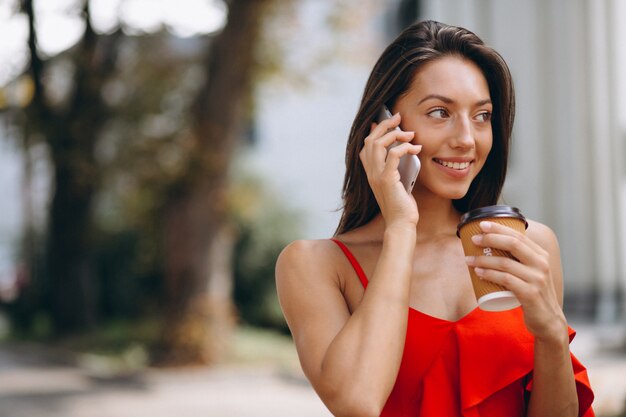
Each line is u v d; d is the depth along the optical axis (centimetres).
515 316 197
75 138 1466
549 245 215
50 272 1856
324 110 2161
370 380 175
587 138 1345
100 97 1462
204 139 1260
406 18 1884
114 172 1395
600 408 659
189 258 1279
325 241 208
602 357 991
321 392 181
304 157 2181
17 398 1077
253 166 1791
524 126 1416
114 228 1919
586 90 1344
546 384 184
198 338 1269
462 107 196
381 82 203
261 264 1700
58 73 1529
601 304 1316
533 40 1400
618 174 1317
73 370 1383
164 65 1403
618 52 1310
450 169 197
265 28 1278
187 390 1128
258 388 1126
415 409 195
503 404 195
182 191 1275
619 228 1314
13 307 2147
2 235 2569
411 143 199
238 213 1355
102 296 1969
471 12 1514
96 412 953
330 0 1457
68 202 1802
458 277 205
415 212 191
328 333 192
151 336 1509
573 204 1358
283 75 1353
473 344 193
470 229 176
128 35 1445
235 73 1258
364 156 198
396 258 185
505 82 204
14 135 1519
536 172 1398
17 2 1461
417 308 200
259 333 1584
